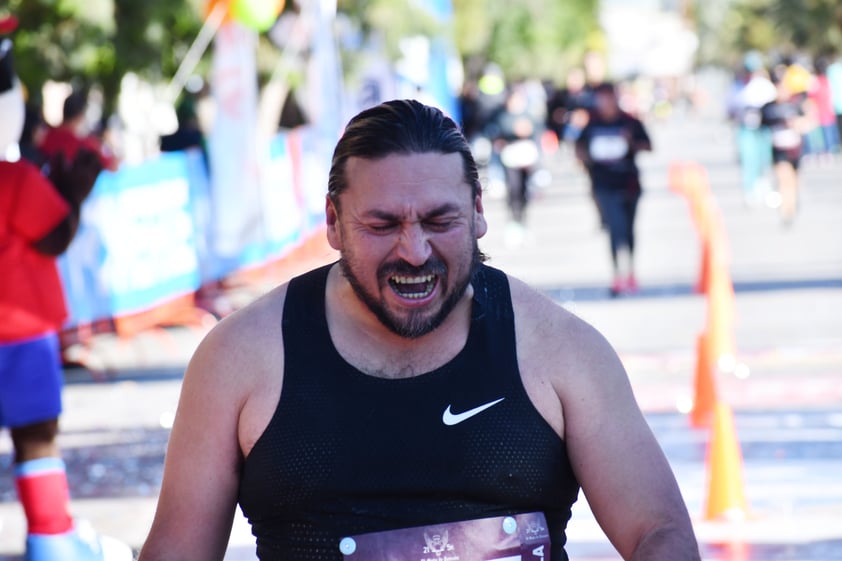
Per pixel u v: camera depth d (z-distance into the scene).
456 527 6.81
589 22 173.75
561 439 6.99
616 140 36.19
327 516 6.83
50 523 14.43
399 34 47.94
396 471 6.80
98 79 40.88
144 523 17.69
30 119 27.38
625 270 39.81
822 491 17.91
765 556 15.35
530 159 51.00
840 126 71.12
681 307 34.22
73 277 30.19
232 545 16.11
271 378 6.94
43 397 14.52
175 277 35.16
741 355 27.20
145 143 46.69
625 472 6.94
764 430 21.30
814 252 43.59
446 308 6.84
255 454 6.91
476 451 6.83
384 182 6.71
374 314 6.86
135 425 23.81
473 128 51.34
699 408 21.61
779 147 50.12
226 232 36.38
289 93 49.50
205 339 7.12
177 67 44.41
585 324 7.14
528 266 44.38
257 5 35.69
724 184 73.94
